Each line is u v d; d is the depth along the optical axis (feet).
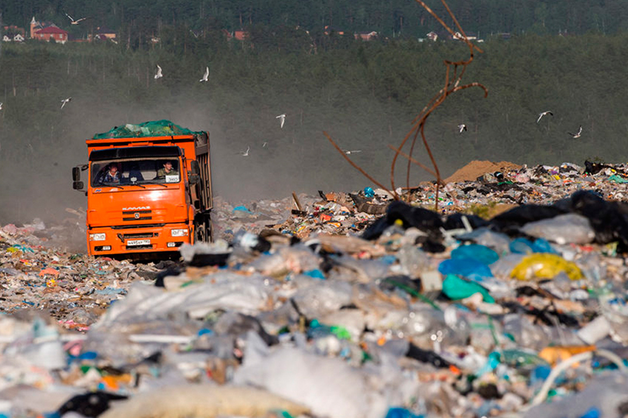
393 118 538.47
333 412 19.75
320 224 90.22
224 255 29.71
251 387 20.65
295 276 27.17
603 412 19.21
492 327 23.71
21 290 54.75
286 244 30.68
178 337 23.68
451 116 541.34
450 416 20.24
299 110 540.52
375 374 21.34
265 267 28.25
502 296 26.20
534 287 26.76
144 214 68.80
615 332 24.26
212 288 26.21
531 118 548.72
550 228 30.48
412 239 30.42
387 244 30.50
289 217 98.22
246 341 22.74
